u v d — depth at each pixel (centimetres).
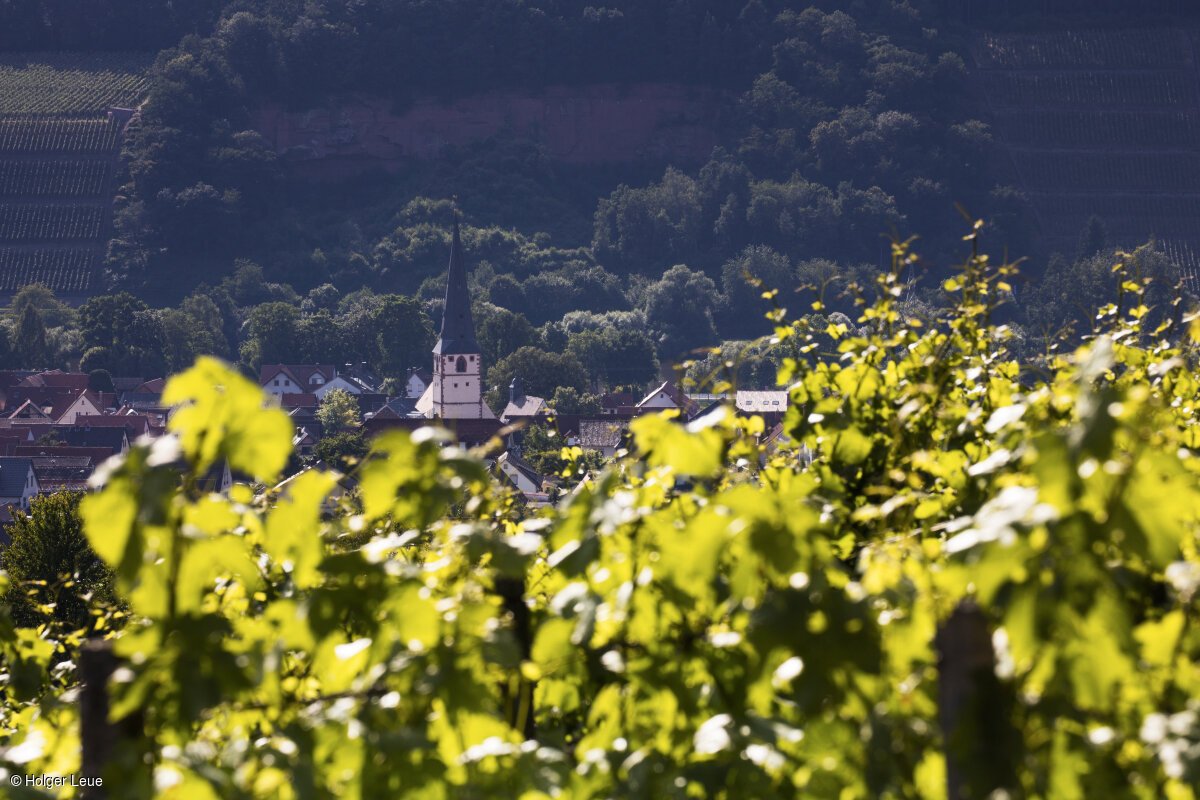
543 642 1471
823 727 1316
